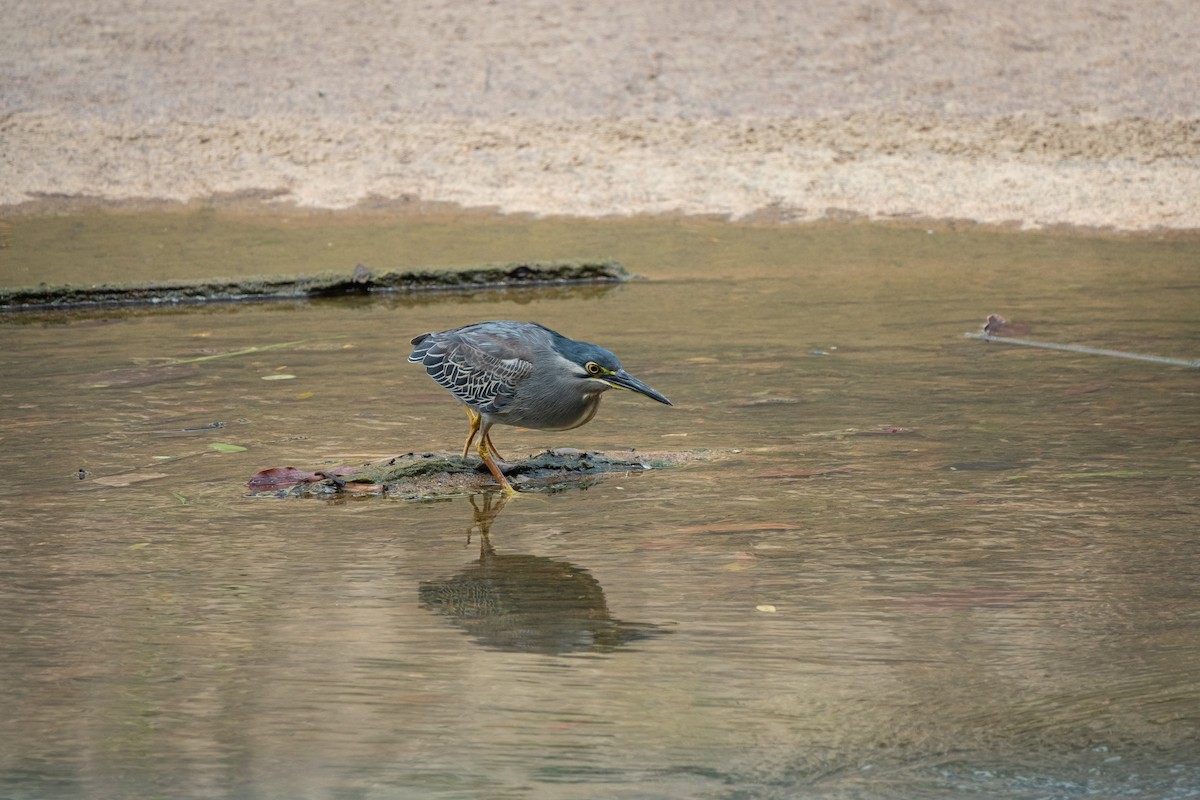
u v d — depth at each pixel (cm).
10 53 3108
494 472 1105
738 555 939
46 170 2555
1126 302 1756
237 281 1905
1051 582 878
